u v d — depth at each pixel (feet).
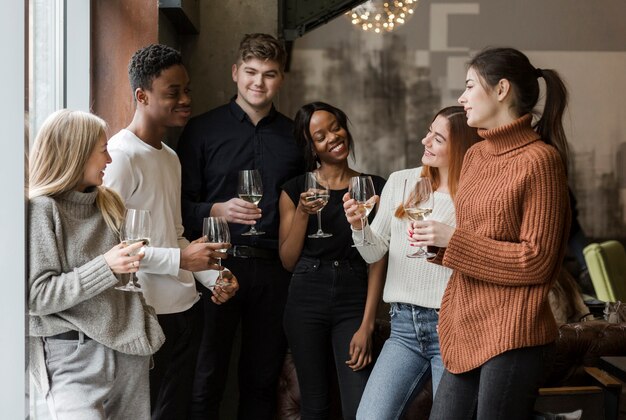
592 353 10.80
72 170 7.43
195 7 13.60
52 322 7.32
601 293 24.89
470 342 7.43
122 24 11.27
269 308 11.64
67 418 7.34
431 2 25.58
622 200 26.02
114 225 7.82
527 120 7.40
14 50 7.05
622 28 25.90
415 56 25.62
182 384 9.62
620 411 9.59
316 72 25.45
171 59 9.30
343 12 16.19
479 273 7.26
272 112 12.12
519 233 7.30
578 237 25.84
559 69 26.03
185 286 9.29
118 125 11.26
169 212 9.41
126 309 7.78
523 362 7.20
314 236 10.23
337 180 11.11
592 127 26.11
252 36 11.76
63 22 10.82
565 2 25.88
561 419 8.73
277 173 11.88
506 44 25.81
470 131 9.05
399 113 25.63
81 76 11.03
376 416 9.02
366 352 10.34
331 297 10.56
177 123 9.46
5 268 7.06
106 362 7.57
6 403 7.07
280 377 11.80
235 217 10.61
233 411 13.56
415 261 9.22
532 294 7.20
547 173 7.14
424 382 9.30
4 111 7.05
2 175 7.04
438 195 9.29
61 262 7.31
